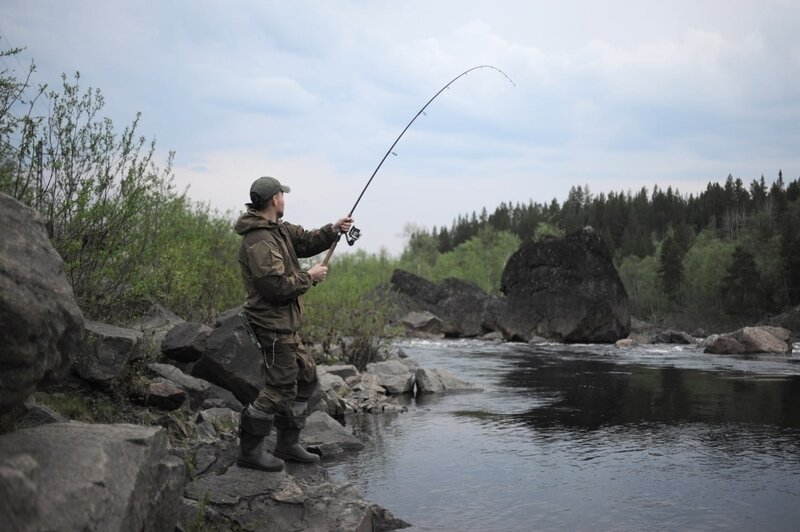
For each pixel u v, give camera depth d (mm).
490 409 9664
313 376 5367
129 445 3090
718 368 15320
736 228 110812
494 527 4578
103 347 6516
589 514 4844
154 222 9719
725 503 5082
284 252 4930
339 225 5414
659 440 7355
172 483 3332
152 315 9789
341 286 14656
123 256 8062
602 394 11047
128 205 7500
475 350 22562
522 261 31188
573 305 29422
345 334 13945
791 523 4629
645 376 13703
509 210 177875
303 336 13211
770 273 68750
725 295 69812
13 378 2891
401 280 40312
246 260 4852
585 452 6820
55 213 6836
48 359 3082
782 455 6605
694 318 67500
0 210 3234
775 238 76125
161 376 7371
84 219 7062
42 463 2746
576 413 9203
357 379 11477
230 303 12148
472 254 102750
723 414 8938
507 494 5367
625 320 29812
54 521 2463
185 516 4156
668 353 20891
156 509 3180
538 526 4594
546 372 14789
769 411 9133
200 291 11445
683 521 4680
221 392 7762
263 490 4570
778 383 12227
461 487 5582
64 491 2605
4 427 3723
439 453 6840
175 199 11281
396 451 6949
